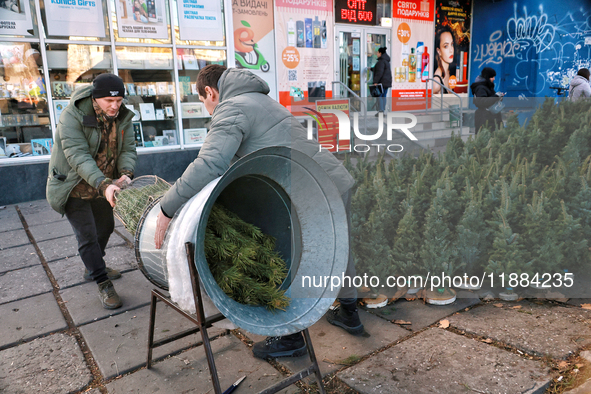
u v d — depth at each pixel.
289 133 1.96
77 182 2.70
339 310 2.53
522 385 1.90
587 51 11.23
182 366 2.19
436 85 11.92
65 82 6.36
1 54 5.88
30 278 3.42
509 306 2.66
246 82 1.94
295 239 1.85
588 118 2.86
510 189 2.76
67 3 6.19
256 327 1.48
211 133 1.78
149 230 1.76
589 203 2.74
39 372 2.17
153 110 7.06
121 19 6.61
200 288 1.63
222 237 1.75
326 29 9.42
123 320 2.70
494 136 2.94
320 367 2.12
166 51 7.06
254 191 1.90
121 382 2.07
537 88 12.00
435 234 2.71
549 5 11.46
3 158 5.99
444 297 2.74
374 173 2.75
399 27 10.73
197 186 1.63
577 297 2.66
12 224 4.95
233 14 7.97
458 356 2.14
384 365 2.10
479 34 12.62
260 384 2.02
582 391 1.81
